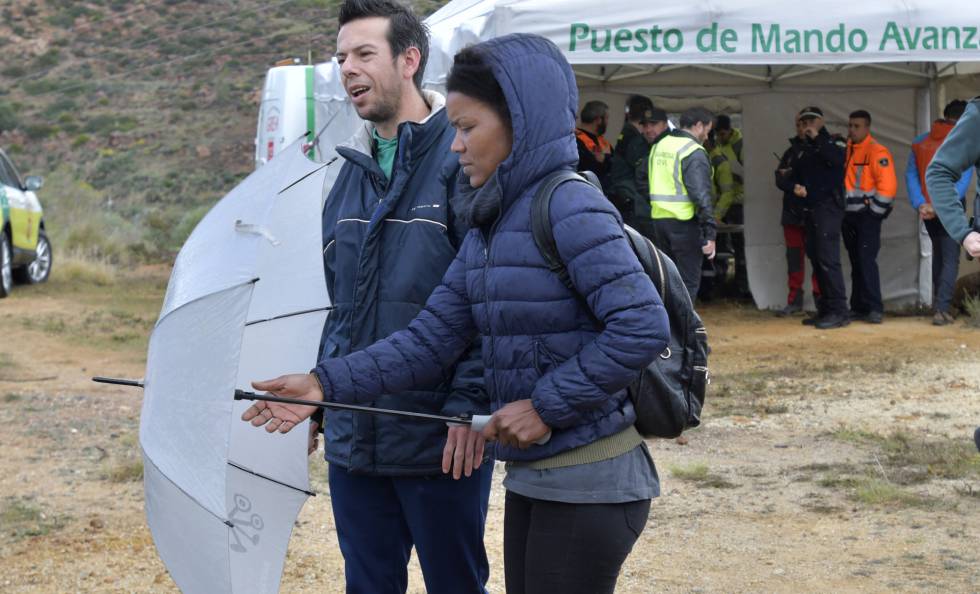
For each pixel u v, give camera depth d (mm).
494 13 9625
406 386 3143
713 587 5000
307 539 5891
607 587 2877
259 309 3387
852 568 5164
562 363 2773
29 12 67750
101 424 8641
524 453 2838
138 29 65438
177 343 2859
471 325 3135
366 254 3459
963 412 8195
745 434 7789
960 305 13188
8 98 58781
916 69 13375
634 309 2666
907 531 5633
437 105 3562
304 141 3324
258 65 59406
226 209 3025
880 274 13609
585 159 12734
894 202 13516
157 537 2912
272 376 3436
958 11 10172
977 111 4719
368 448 3451
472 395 3279
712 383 9477
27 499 6680
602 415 2807
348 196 3627
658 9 9773
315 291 3459
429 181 3434
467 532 3535
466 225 3186
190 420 2791
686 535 5719
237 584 3137
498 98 2791
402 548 3670
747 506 6168
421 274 3418
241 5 67375
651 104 12672
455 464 3105
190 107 54906
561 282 2752
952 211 4766
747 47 9945
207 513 2789
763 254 13922
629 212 12766
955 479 6492
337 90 13297
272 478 3326
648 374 2852
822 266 12211
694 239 10742
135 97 57219
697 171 10672
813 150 12094
